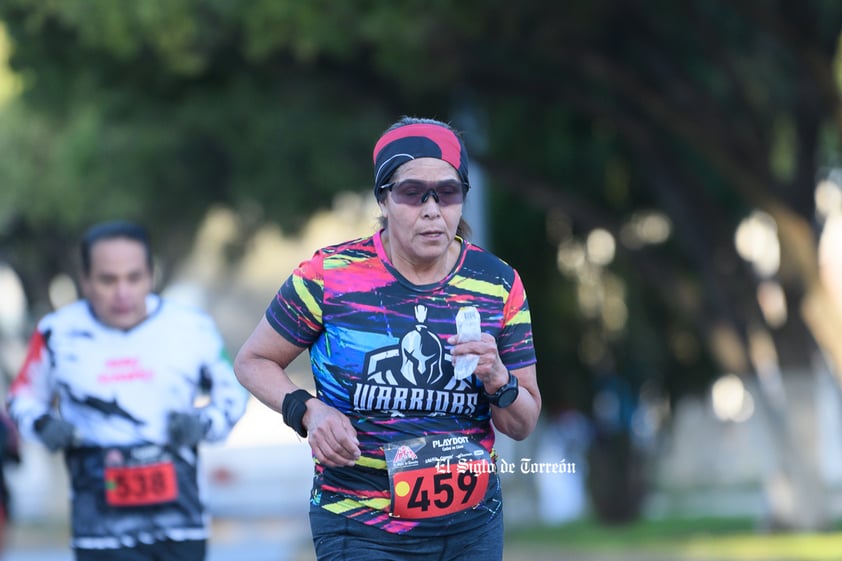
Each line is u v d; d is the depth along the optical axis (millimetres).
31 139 69688
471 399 11328
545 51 40344
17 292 98500
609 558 41906
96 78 41594
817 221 46031
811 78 39156
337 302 11273
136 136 44094
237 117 42625
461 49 39062
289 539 57031
